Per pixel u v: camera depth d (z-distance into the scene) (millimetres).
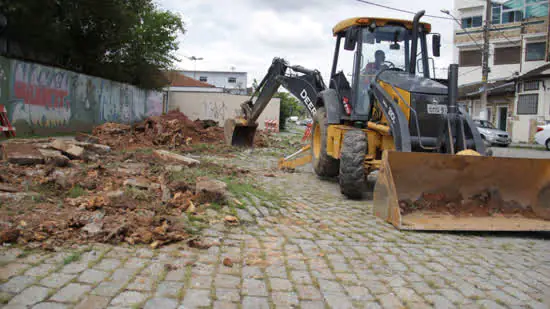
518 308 3201
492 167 5676
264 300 3074
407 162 5605
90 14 16375
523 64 33281
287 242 4543
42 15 14430
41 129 14789
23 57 15484
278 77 12078
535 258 4445
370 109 7766
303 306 3029
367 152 7590
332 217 5883
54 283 3006
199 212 5234
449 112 6191
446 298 3305
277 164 11805
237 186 7156
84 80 17781
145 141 14320
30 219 4129
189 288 3154
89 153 8797
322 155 8969
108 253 3680
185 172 7375
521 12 33844
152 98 26812
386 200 5629
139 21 19844
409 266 3986
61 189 5414
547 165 5734
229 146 14844
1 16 13375
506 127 30500
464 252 4512
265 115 32156
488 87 32281
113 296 2912
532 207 5816
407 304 3164
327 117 8719
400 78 7152
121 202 5008
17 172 5934
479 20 36125
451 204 5695
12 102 13195
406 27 8281
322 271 3736
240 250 4133
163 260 3662
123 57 21203
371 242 4715
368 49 8188
